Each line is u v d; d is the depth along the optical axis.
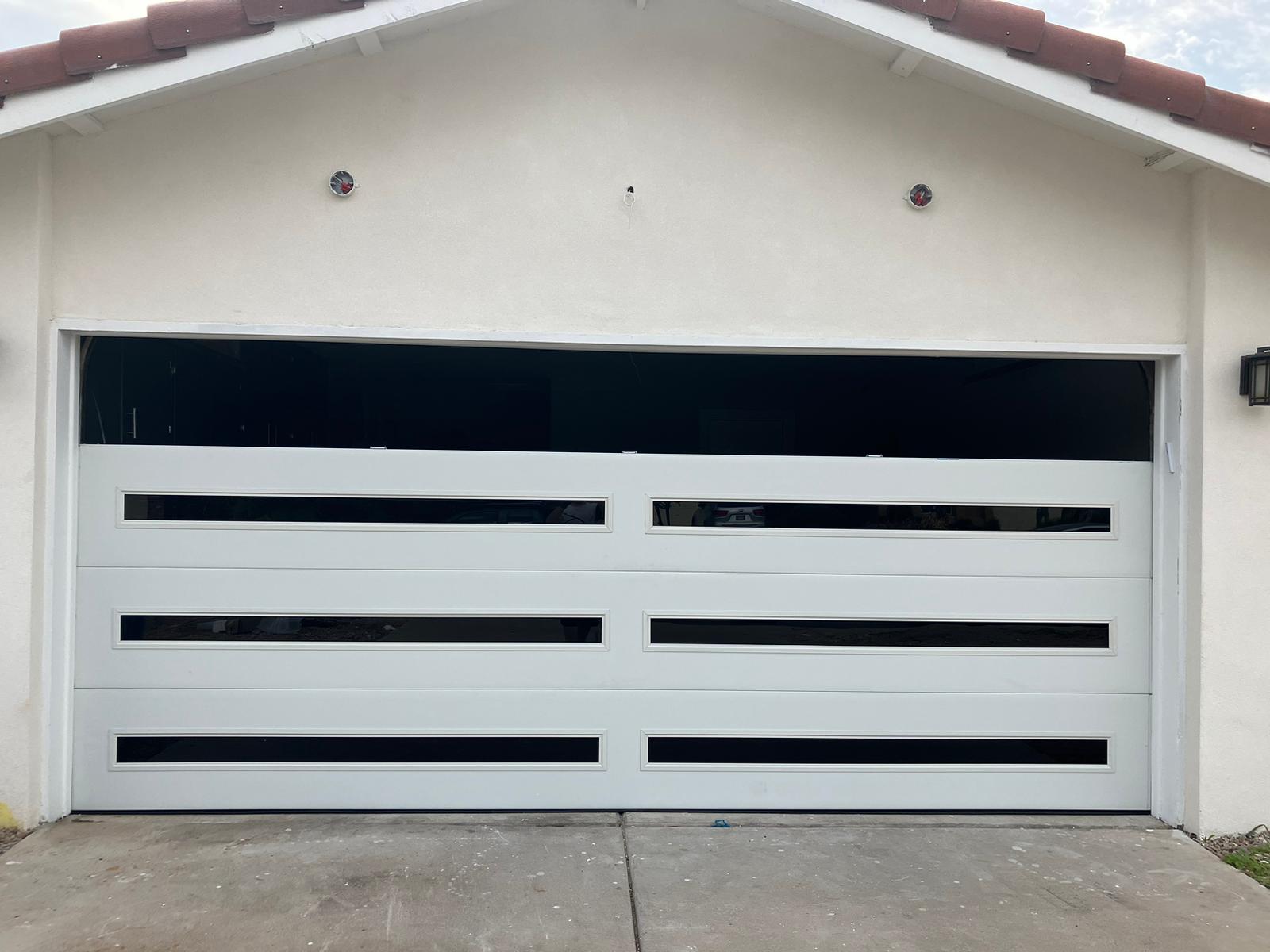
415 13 3.67
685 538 4.38
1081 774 4.41
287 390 6.80
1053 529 4.43
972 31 3.70
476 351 7.27
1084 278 4.24
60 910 3.30
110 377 4.46
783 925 3.28
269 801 4.25
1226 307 4.13
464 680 4.31
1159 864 3.86
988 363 6.26
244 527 4.25
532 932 3.19
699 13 4.16
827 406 7.96
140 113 4.00
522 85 4.12
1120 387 4.74
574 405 7.95
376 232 4.09
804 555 4.40
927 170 4.21
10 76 3.52
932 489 4.43
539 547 4.34
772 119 4.18
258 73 3.95
